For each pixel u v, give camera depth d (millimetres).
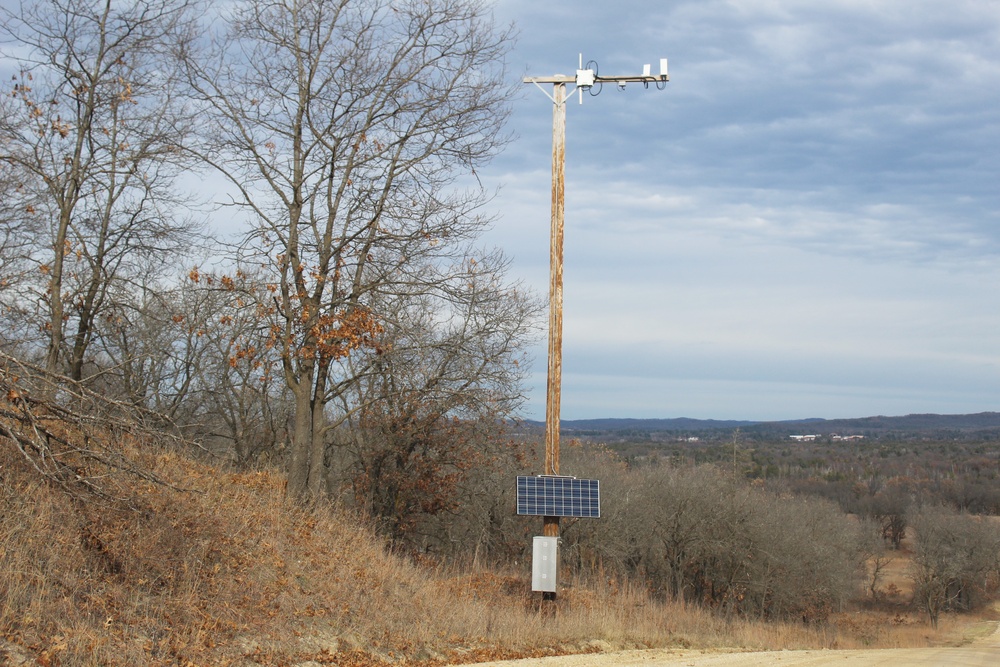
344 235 18703
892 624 55312
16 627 8547
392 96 18328
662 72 18250
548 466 17891
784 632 31156
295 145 18625
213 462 17531
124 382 21047
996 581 71438
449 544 30844
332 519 17281
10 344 16344
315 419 19281
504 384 22266
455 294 19312
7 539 9461
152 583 10758
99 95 17562
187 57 17641
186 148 17859
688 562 41469
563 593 21609
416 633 12914
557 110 18547
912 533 83875
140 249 19359
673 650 17094
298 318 18078
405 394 22375
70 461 11523
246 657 10172
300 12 17984
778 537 42875
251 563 12836
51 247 18578
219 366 24234
